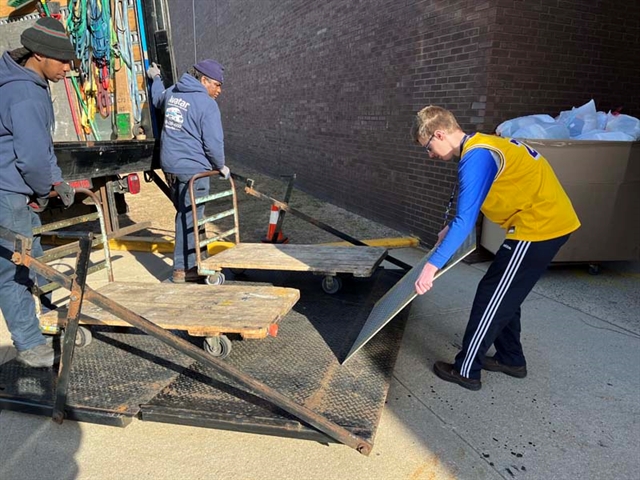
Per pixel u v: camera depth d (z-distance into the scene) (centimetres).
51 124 273
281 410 229
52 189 282
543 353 312
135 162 493
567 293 407
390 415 252
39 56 250
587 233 426
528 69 460
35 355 276
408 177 586
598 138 412
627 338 329
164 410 230
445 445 230
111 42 491
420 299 400
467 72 473
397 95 589
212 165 421
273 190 941
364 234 611
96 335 311
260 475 212
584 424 244
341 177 760
